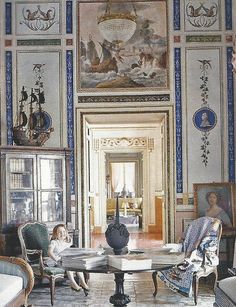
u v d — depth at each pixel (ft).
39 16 30.01
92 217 49.44
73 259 15.31
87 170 30.55
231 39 29.71
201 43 29.76
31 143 26.50
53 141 29.71
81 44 29.96
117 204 16.72
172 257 15.66
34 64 29.84
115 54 29.91
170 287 22.58
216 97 29.63
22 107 28.45
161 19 30.01
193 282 21.90
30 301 22.29
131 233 48.96
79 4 30.09
